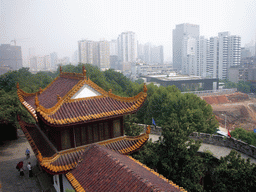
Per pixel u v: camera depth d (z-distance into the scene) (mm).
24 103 24953
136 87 65750
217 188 20656
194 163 23156
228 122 100250
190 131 26312
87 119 17750
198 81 143875
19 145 39281
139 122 56281
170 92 61656
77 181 15688
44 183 25234
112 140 20469
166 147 24672
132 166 15938
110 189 13688
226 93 129125
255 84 129125
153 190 12117
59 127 17734
